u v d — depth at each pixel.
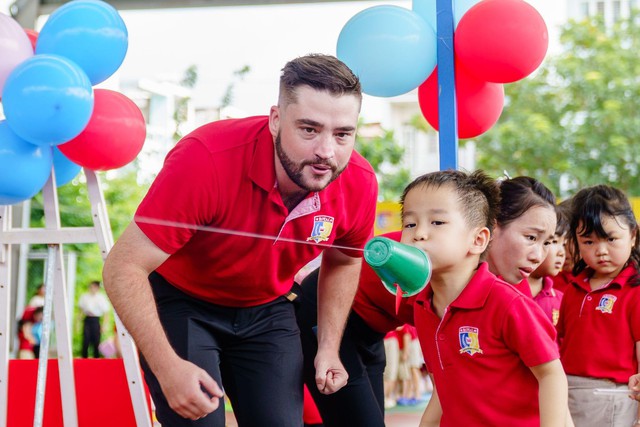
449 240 1.94
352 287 2.32
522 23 2.60
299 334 2.28
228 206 1.93
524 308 1.94
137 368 2.81
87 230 2.78
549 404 1.90
